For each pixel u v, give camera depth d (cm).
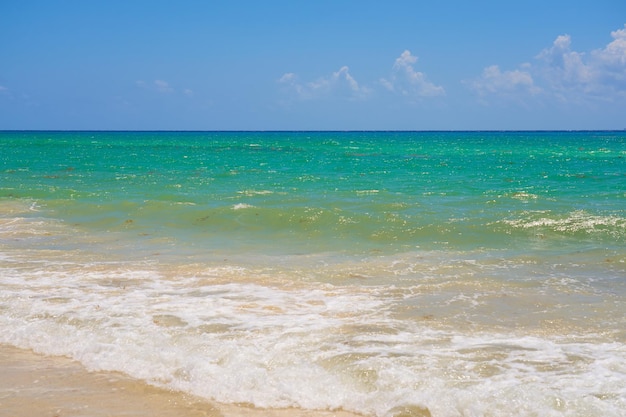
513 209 1546
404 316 768
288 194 1900
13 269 1023
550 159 4078
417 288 902
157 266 1046
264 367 613
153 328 724
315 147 6731
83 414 544
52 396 579
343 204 1633
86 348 681
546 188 2072
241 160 4019
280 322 743
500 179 2472
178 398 571
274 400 561
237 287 912
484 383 562
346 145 7456
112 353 664
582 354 631
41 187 2170
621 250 1127
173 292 883
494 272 992
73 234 1348
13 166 3344
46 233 1358
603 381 560
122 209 1619
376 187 2166
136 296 861
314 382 581
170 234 1345
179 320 753
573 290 882
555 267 1020
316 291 888
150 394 581
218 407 553
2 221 1497
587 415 498
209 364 623
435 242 1237
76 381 611
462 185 2216
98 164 3547
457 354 635
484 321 746
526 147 6600
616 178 2436
